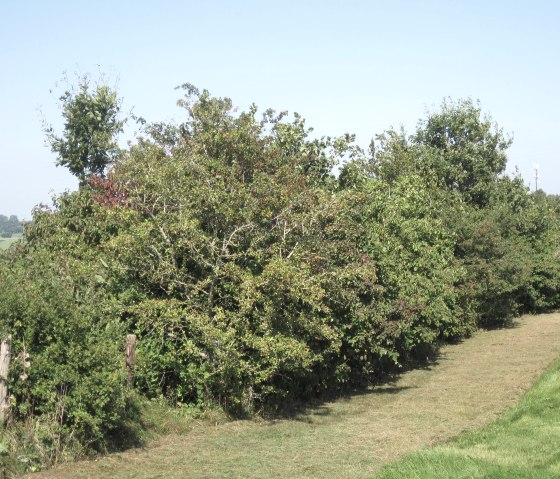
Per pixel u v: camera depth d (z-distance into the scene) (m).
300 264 13.61
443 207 29.95
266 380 13.64
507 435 11.15
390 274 17.02
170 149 17.00
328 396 16.42
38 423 9.46
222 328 12.94
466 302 27.86
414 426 12.84
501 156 39.31
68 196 17.12
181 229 12.95
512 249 30.86
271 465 9.89
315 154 18.64
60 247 14.38
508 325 32.12
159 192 13.42
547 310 37.50
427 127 40.00
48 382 9.68
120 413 10.58
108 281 13.35
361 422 13.34
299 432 12.27
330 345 14.73
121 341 11.28
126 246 12.84
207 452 10.60
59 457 9.42
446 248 24.44
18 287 10.39
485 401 15.24
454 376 19.20
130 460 9.93
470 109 39.06
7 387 9.42
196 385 12.86
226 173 14.78
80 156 23.48
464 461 9.17
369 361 17.44
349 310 15.81
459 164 38.25
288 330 13.55
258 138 16.67
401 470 8.97
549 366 19.27
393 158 28.56
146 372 12.47
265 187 14.10
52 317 10.04
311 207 14.45
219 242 13.67
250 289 12.62
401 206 21.06
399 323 16.70
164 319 12.68
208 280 12.91
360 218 17.30
